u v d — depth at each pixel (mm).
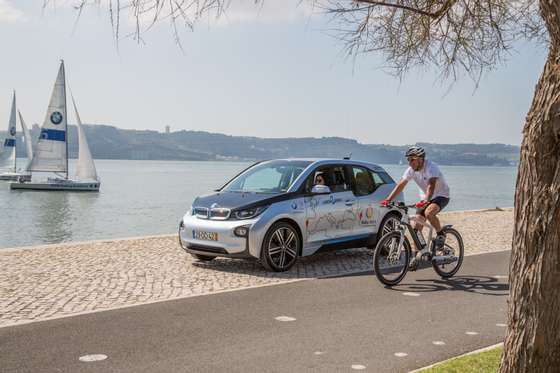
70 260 10070
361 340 5582
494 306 7039
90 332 5684
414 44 5469
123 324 5984
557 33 3043
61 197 70875
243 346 5332
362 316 6477
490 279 8820
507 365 3334
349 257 10969
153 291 7703
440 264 8719
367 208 10398
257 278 8711
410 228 8508
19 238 36656
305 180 9711
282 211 9164
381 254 8133
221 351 5180
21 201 64750
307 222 9500
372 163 10953
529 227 3170
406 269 8367
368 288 8000
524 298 3221
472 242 13648
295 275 8992
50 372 4594
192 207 9672
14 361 4836
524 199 3197
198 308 6711
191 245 9414
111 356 4988
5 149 98688
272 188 9773
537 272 3156
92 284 8086
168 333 5691
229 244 8977
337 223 9945
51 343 5316
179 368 4730
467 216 20938
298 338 5613
